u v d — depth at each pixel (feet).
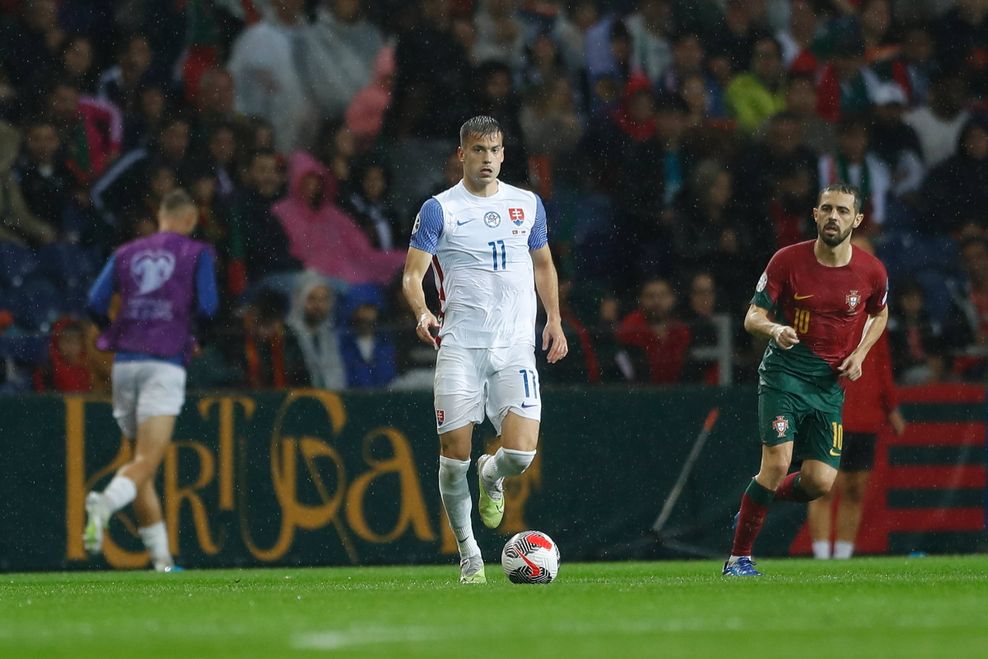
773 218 158.20
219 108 150.00
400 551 121.08
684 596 66.03
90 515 104.53
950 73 176.65
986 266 159.43
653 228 155.22
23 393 115.96
